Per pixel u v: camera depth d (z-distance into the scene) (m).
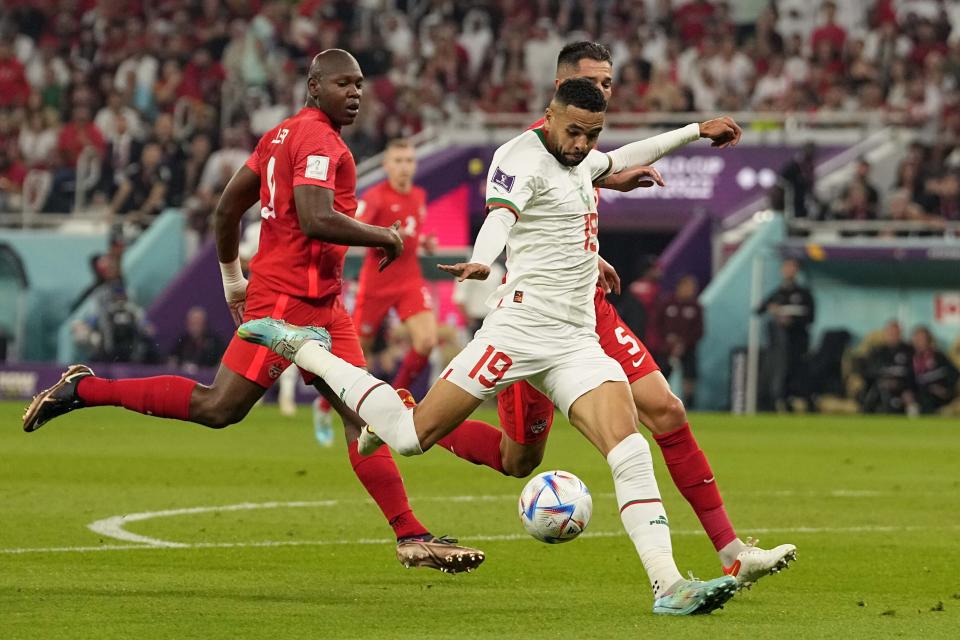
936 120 97.12
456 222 97.00
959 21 106.00
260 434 67.12
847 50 100.62
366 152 99.88
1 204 106.88
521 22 107.38
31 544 31.08
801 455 57.72
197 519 35.78
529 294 23.50
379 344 88.25
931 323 89.06
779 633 21.12
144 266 98.00
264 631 21.08
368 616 22.58
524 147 23.36
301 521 35.59
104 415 84.38
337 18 113.31
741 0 108.94
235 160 102.00
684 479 25.55
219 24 112.81
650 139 26.34
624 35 107.88
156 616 22.31
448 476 48.22
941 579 27.25
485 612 23.02
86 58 115.44
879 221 91.19
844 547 31.80
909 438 67.56
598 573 27.73
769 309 88.00
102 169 105.12
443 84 106.88
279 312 26.47
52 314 99.12
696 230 92.44
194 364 89.69
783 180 91.88
